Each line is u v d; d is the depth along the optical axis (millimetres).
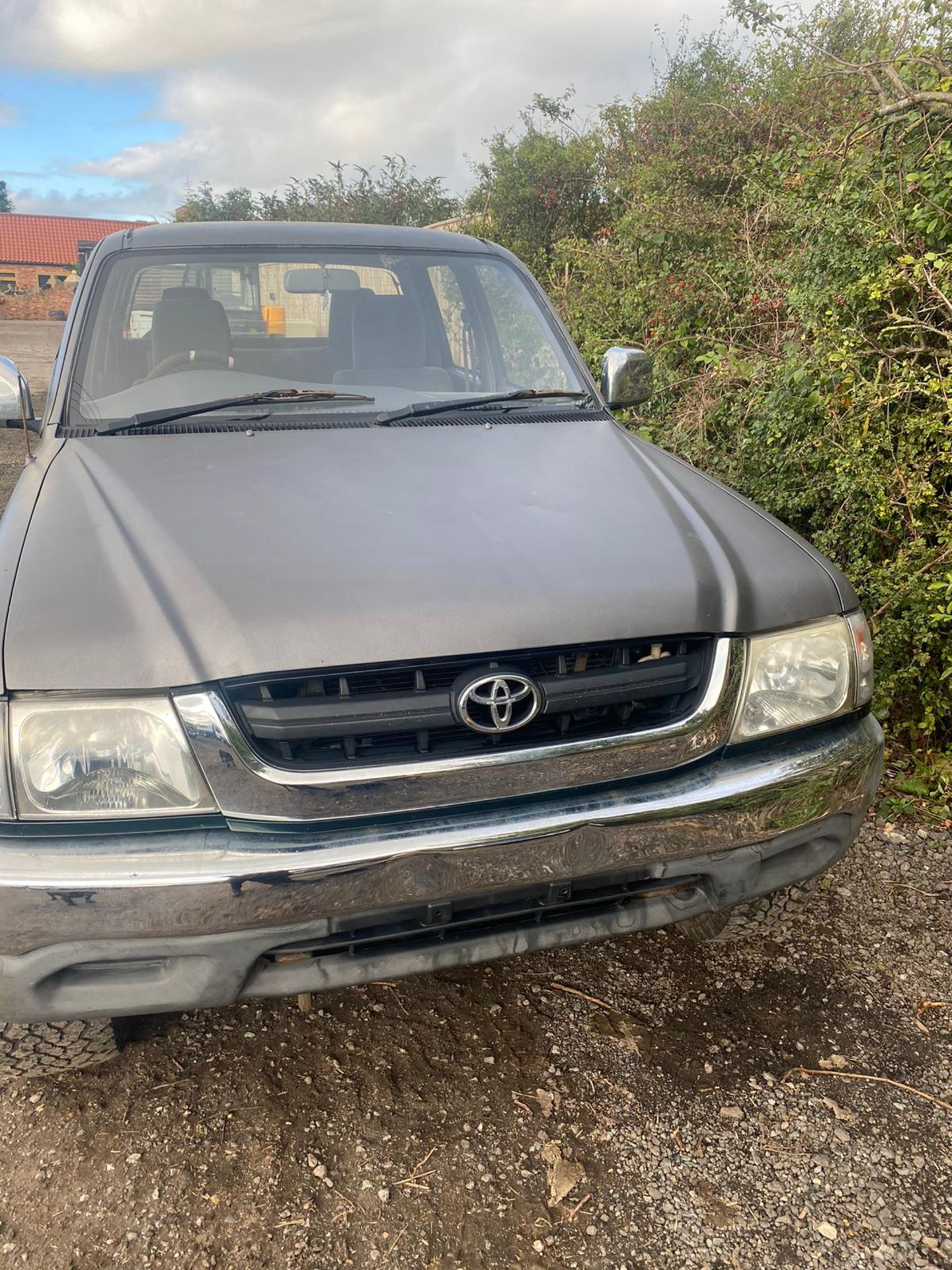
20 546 2078
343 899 1804
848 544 3744
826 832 2186
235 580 1917
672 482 2594
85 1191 2023
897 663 3617
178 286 3127
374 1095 2260
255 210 20281
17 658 1745
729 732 2061
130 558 2012
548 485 2459
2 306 40688
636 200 7965
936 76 3838
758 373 4371
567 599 1946
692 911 2150
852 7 6812
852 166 4020
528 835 1885
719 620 2039
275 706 1795
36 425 3041
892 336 3717
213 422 2812
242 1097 2252
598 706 1967
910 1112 2188
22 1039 2084
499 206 11539
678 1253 1879
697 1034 2432
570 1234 1921
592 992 2590
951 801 3459
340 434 2773
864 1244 1885
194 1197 2006
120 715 1755
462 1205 1984
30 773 1729
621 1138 2139
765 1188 2012
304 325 3217
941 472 3492
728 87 8602
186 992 1826
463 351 3340
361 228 3510
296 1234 1923
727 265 5535
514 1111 2215
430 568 1979
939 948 2725
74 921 1724
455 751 1880
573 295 7609
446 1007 2539
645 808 1964
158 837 1779
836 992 2566
